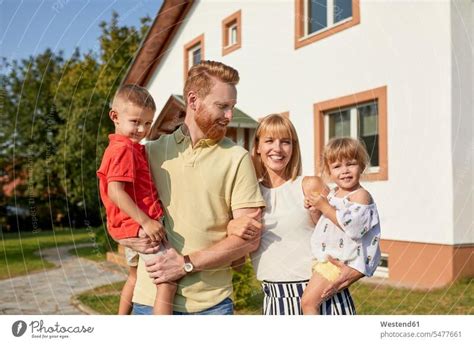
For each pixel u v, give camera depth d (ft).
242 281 8.68
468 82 12.98
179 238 5.84
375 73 12.62
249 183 5.76
